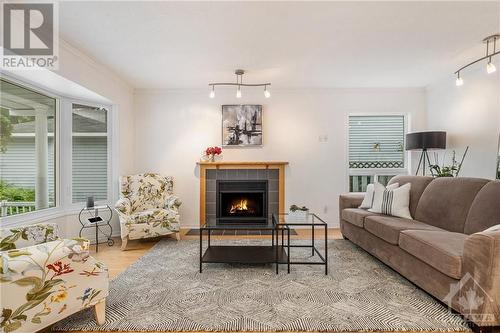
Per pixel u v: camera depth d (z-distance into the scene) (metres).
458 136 3.88
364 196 3.72
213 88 4.06
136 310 1.93
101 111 3.97
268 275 2.55
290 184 4.55
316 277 2.50
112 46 2.90
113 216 3.99
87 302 1.67
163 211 3.68
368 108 4.57
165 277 2.51
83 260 1.64
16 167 2.92
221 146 4.55
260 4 2.15
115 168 4.05
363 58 3.29
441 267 1.85
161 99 4.53
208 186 4.51
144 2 2.11
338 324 1.76
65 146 3.54
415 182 3.20
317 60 3.34
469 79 3.68
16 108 2.92
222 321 1.79
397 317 1.83
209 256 2.76
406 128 4.66
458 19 2.41
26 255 1.43
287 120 4.55
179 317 1.84
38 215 3.10
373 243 2.88
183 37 2.71
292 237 3.92
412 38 2.78
